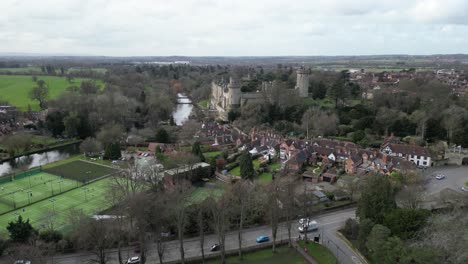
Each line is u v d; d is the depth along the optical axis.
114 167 149.75
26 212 104.88
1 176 137.75
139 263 76.75
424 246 60.22
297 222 96.88
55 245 80.62
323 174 130.38
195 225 89.75
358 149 151.50
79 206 108.31
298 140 165.88
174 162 138.00
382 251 66.56
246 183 105.69
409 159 150.62
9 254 72.31
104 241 74.88
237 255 81.00
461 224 61.09
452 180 129.12
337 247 83.19
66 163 156.88
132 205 75.25
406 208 85.00
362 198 87.69
